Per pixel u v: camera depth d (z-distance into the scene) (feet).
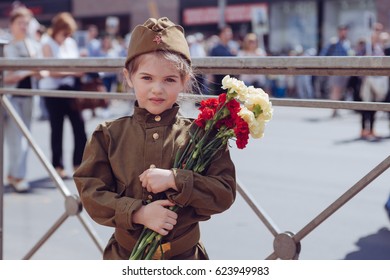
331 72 7.13
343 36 42.68
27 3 101.96
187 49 6.77
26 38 20.16
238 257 12.79
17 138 19.38
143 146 6.68
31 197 18.79
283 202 17.57
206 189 6.38
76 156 21.77
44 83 20.85
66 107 21.13
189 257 6.75
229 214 15.99
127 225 6.34
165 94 6.59
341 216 15.92
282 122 40.55
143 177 6.39
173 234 6.59
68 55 22.49
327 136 32.96
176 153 6.61
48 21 100.53
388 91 34.32
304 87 55.62
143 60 6.56
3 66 10.32
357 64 6.82
